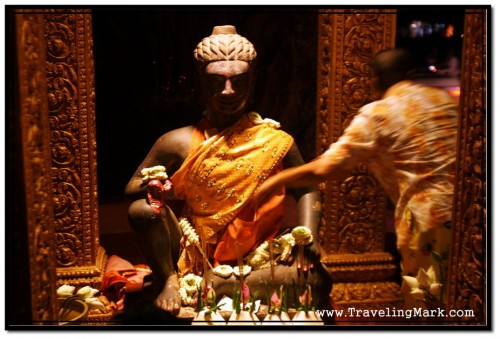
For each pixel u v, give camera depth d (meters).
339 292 3.05
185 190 2.69
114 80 3.79
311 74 3.94
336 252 3.20
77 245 3.02
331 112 3.06
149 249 2.61
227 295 2.56
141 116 3.85
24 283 1.78
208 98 2.60
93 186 3.02
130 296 2.77
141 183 2.63
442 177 2.18
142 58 3.79
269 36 3.89
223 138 2.62
